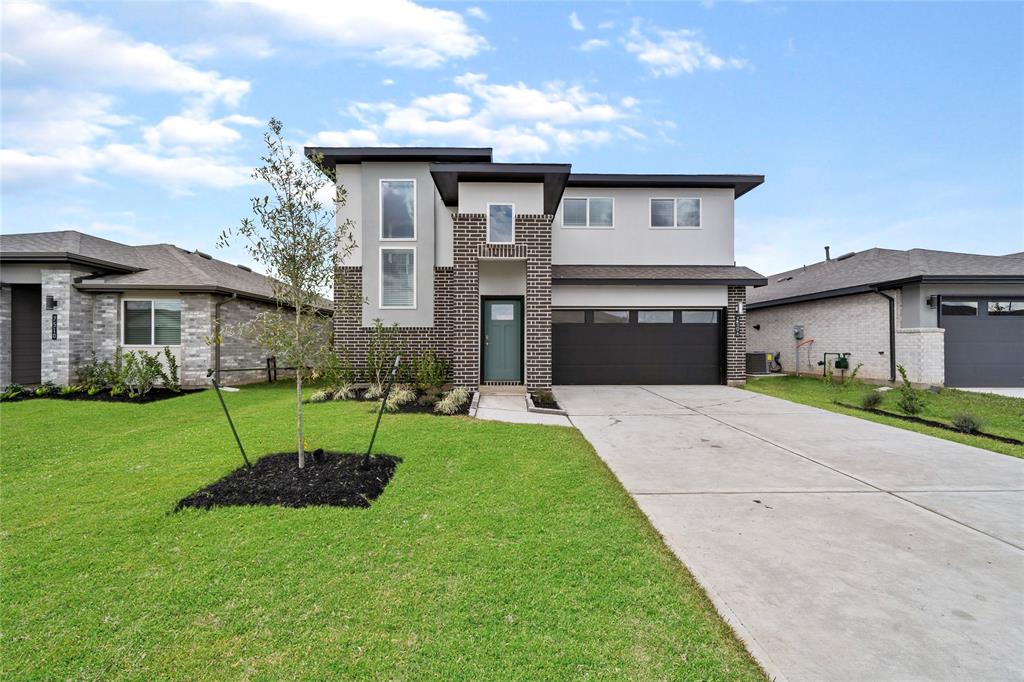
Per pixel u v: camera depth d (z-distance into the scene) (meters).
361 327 11.38
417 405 8.66
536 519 3.77
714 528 3.68
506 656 2.23
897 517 3.91
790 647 2.31
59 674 2.13
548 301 10.28
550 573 2.96
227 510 3.88
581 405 9.55
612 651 2.26
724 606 2.64
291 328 4.82
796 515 3.95
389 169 11.45
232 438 6.07
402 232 11.53
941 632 2.43
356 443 5.79
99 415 8.44
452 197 11.42
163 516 3.77
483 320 11.53
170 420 7.93
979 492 4.52
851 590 2.82
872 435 6.92
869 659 2.22
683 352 13.12
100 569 2.99
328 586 2.81
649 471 5.16
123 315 12.11
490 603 2.64
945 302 12.44
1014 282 11.89
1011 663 2.20
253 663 2.18
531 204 10.28
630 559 3.14
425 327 11.45
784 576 2.97
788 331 17.27
